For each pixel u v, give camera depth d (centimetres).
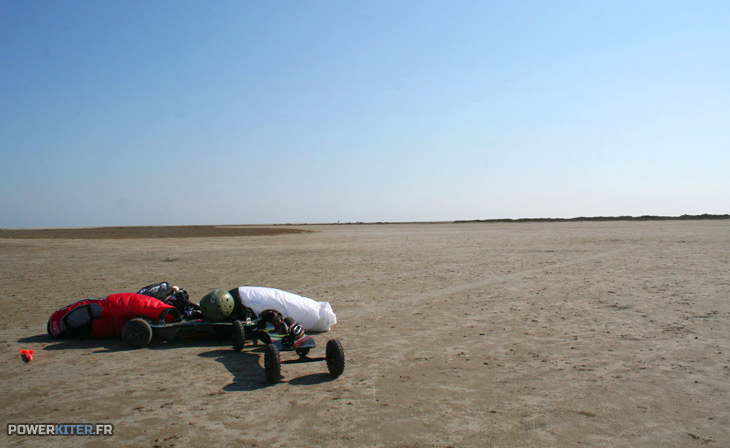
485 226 11969
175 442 577
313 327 1135
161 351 1002
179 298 1135
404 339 1070
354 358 928
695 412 646
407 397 714
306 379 810
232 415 656
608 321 1205
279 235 7381
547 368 843
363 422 625
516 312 1345
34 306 1536
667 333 1070
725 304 1382
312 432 598
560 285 1831
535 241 4750
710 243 3934
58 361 933
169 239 6097
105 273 2408
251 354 976
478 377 801
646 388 736
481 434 586
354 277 2162
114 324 1080
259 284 1973
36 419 654
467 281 1991
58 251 4019
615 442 563
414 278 2108
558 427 604
